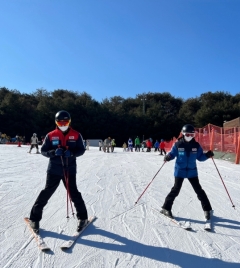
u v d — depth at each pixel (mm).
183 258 3541
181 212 5387
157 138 65062
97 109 65312
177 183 4957
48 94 76500
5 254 3555
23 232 4254
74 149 4207
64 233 4238
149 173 10508
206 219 4895
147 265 3357
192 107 72000
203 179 9156
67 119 4121
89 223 4656
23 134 56469
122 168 12055
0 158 15734
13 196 6391
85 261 3422
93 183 8219
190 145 4805
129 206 5738
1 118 55312
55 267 3271
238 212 5441
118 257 3539
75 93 77500
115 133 63750
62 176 4211
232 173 10688
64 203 5801
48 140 4199
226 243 4000
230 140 16531
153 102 77250
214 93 73250
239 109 62219
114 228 4496
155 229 4477
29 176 9234
